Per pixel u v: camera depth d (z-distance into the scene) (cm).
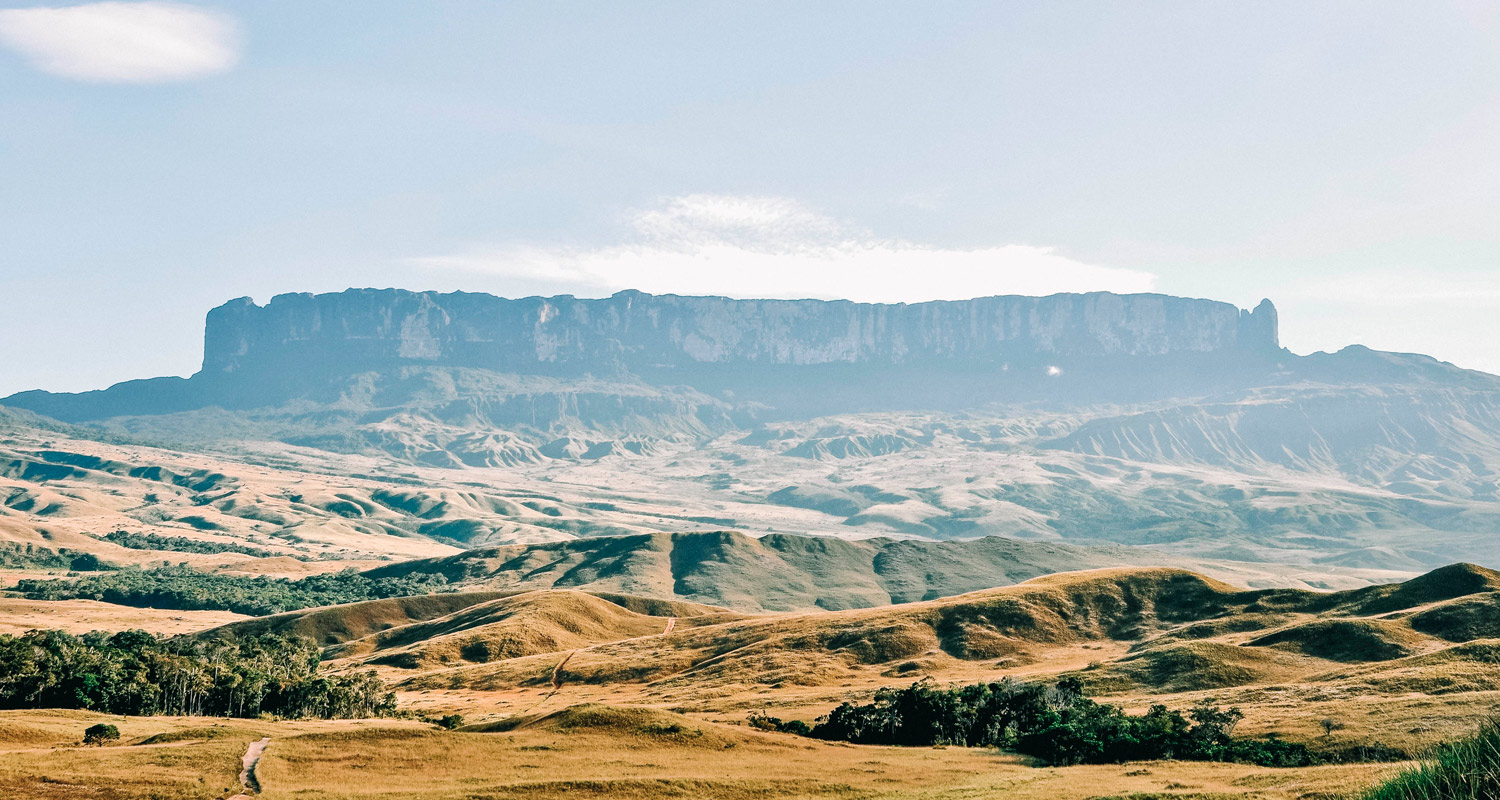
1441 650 14175
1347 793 6162
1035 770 9019
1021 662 19388
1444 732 9425
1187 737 9950
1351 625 16688
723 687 18562
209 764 8800
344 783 8450
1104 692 15250
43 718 11812
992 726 11712
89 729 10481
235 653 18288
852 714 12256
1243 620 19750
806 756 10038
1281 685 13850
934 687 13812
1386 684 12450
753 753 10062
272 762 8969
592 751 9862
